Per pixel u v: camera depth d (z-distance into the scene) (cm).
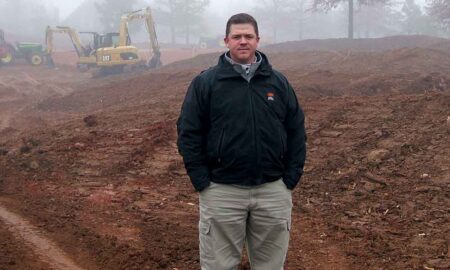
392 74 1752
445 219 577
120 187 786
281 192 342
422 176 701
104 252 532
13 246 551
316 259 508
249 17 329
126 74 3080
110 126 1155
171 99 1516
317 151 859
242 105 325
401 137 847
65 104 2023
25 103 2189
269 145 330
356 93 1521
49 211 680
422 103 983
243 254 508
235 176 330
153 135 1023
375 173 740
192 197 738
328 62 2473
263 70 330
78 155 942
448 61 2261
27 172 877
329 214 638
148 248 535
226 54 337
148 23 3294
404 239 541
